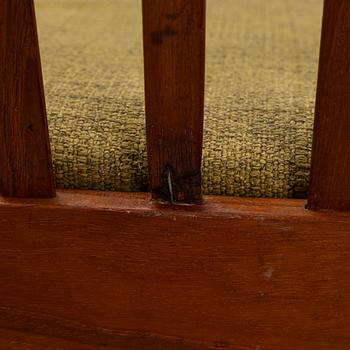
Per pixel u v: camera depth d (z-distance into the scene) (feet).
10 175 1.63
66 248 1.64
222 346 1.67
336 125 1.53
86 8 2.83
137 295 1.65
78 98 1.82
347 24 1.47
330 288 1.60
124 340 1.69
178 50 1.51
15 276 1.67
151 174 1.60
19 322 1.71
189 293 1.64
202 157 1.66
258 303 1.63
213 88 1.94
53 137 1.70
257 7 2.89
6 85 1.57
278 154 1.66
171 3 1.49
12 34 1.54
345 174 1.55
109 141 1.70
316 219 1.56
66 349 1.72
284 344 1.65
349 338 1.63
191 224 1.59
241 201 1.62
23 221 1.63
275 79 2.02
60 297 1.68
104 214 1.60
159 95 1.54
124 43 2.31
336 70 1.50
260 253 1.59
